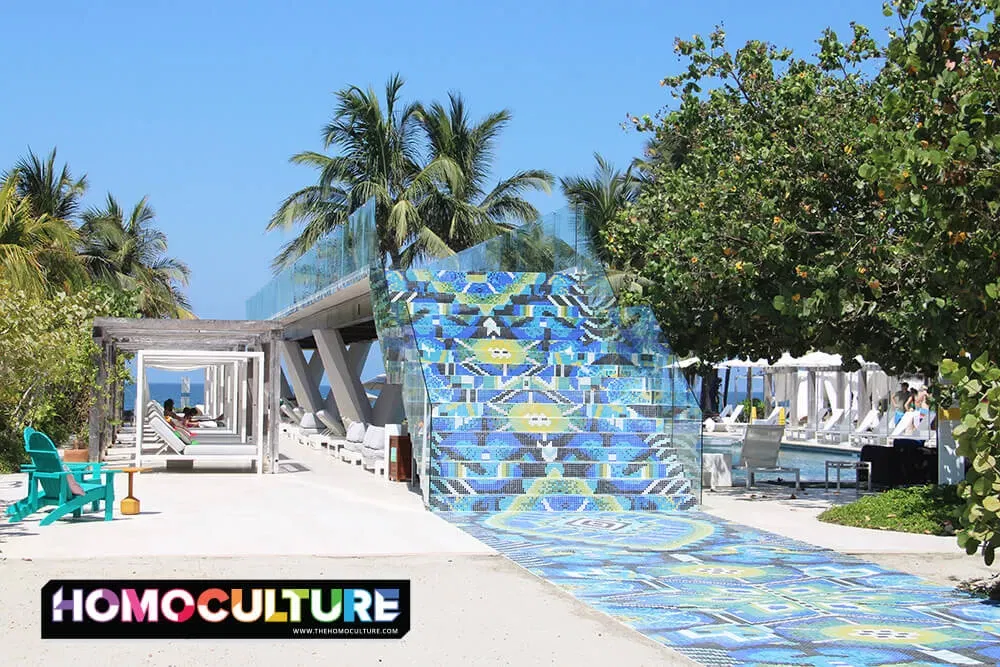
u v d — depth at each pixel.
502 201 44.97
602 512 14.11
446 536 11.70
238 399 27.14
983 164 8.96
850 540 11.72
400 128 43.09
